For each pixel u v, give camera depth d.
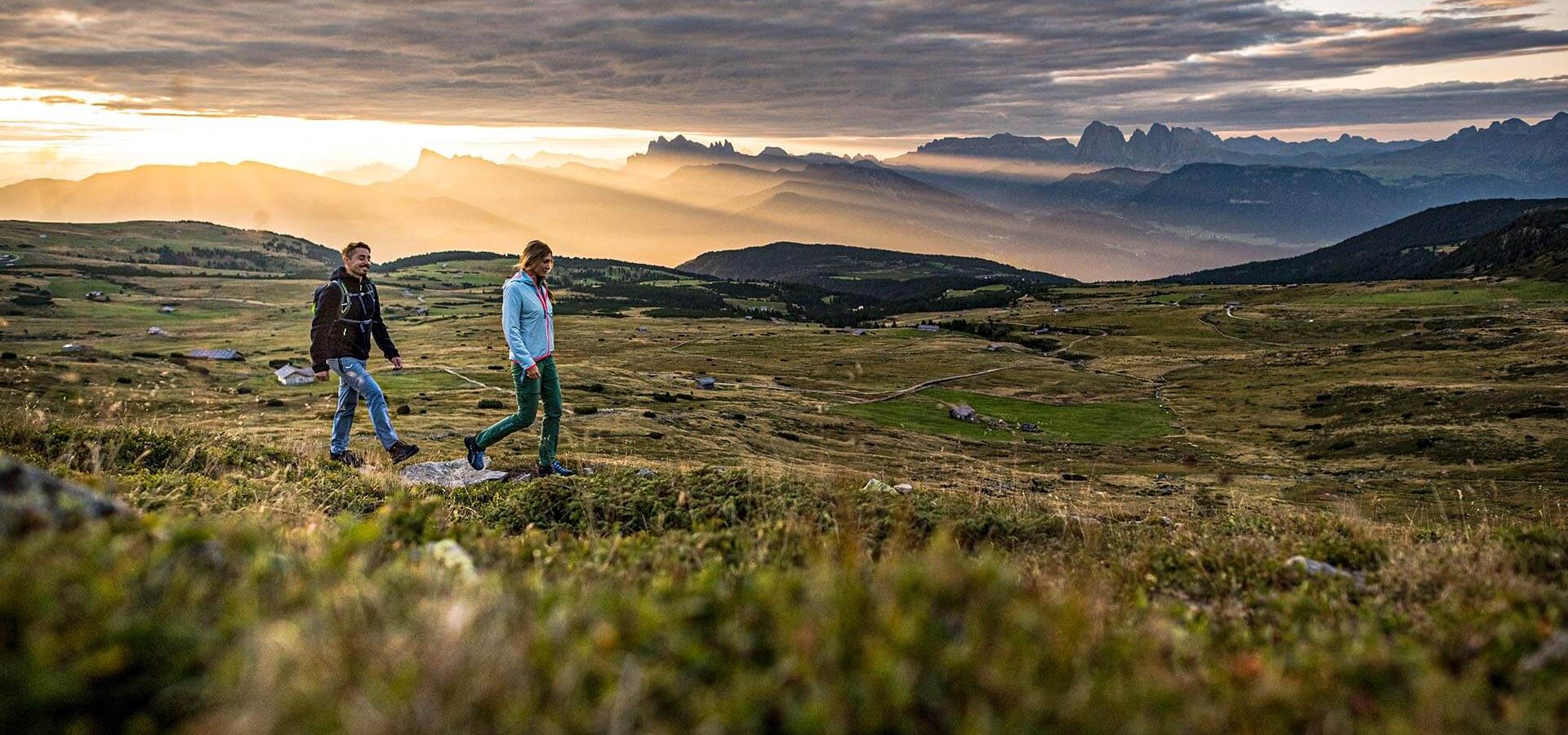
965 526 9.45
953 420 117.25
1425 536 9.50
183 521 4.20
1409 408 120.19
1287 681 3.46
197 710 2.64
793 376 167.50
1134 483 58.56
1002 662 3.08
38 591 2.80
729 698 2.79
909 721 2.75
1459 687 3.48
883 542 8.24
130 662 2.73
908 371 177.00
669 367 174.62
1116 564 7.64
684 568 5.70
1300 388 151.62
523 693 2.71
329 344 13.27
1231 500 19.52
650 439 64.12
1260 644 4.73
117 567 3.24
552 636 3.13
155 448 12.39
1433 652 4.25
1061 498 15.16
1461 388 129.50
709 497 9.98
